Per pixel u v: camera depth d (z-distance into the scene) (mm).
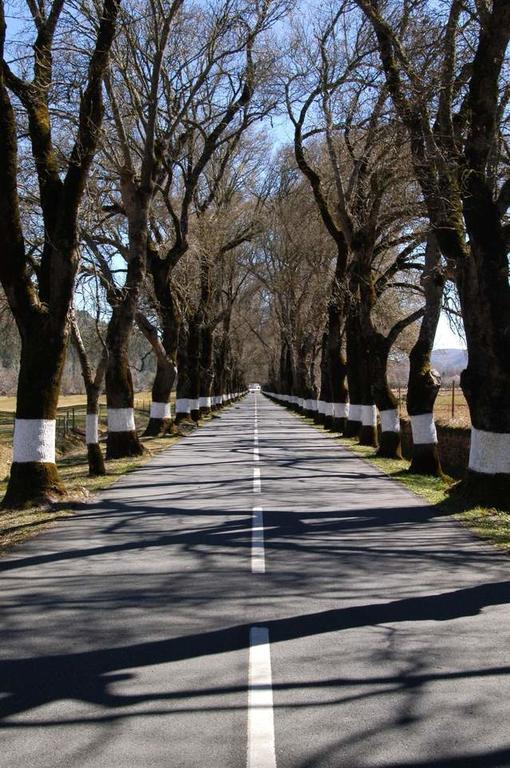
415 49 14867
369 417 29312
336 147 27484
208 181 39062
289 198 40875
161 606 7316
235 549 10102
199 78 24844
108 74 19641
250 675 5477
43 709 4902
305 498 15070
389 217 21719
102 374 19359
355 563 9242
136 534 11172
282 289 52219
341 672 5543
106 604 7391
